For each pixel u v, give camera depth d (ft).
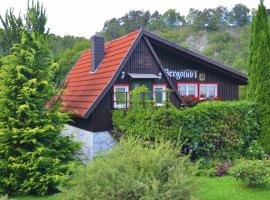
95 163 23.40
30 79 41.96
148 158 23.04
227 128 46.47
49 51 44.04
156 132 43.75
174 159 23.41
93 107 51.16
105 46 68.64
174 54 68.64
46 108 43.32
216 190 35.09
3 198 30.42
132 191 21.84
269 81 48.91
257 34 50.06
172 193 21.52
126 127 48.14
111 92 54.08
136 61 57.62
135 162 23.18
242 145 47.67
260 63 49.47
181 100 59.00
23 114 41.34
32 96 42.01
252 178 35.29
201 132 45.01
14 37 49.14
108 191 21.84
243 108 47.57
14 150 40.96
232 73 70.90
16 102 41.06
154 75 58.13
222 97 71.92
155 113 44.14
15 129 39.83
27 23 47.11
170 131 43.86
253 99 49.96
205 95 70.64
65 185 27.02
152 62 58.75
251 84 50.49
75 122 59.52
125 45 58.44
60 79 47.06
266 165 37.14
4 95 41.19
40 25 47.83
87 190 22.25
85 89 59.41
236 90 73.05
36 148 40.45
